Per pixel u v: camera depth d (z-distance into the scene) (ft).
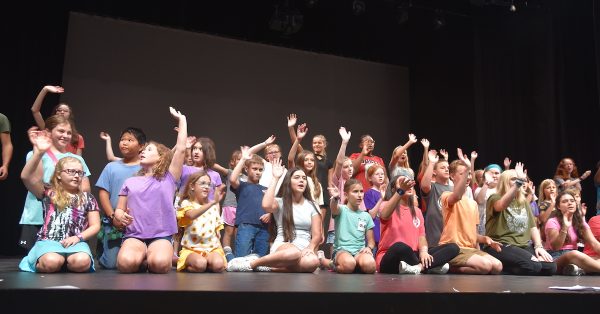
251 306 5.34
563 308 5.96
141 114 21.61
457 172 13.08
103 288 5.38
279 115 23.86
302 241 11.66
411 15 23.90
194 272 10.30
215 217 11.29
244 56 23.59
